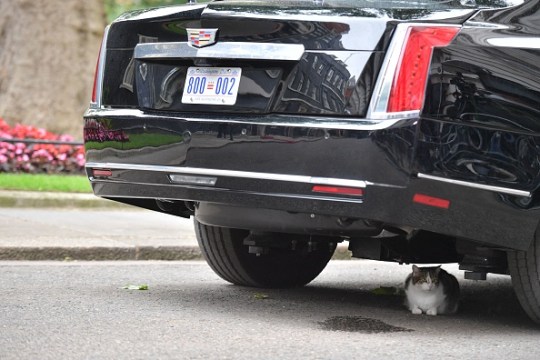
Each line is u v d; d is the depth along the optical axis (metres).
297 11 15.96
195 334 15.56
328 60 15.49
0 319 16.41
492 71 15.60
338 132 15.11
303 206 15.40
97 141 17.53
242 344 14.91
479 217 15.65
